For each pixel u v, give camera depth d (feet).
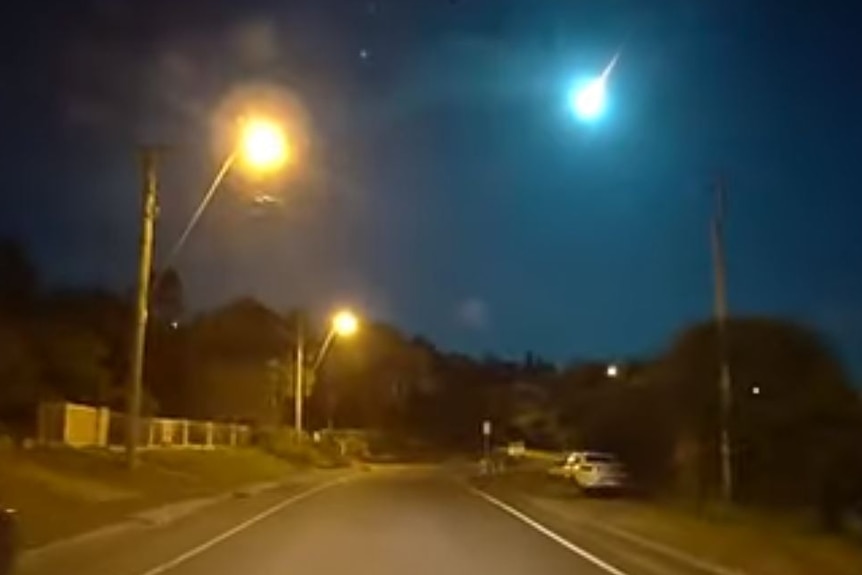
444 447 455.63
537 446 398.83
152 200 136.56
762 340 120.37
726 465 111.14
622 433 170.09
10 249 225.35
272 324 326.44
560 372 440.04
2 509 61.57
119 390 227.20
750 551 79.66
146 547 82.99
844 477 101.71
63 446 152.87
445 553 80.89
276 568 69.92
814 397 113.80
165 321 300.81
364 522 110.32
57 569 68.49
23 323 213.66
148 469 157.58
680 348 134.41
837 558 75.05
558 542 90.84
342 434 378.12
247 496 156.76
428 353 515.91
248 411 306.76
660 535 93.15
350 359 460.14
